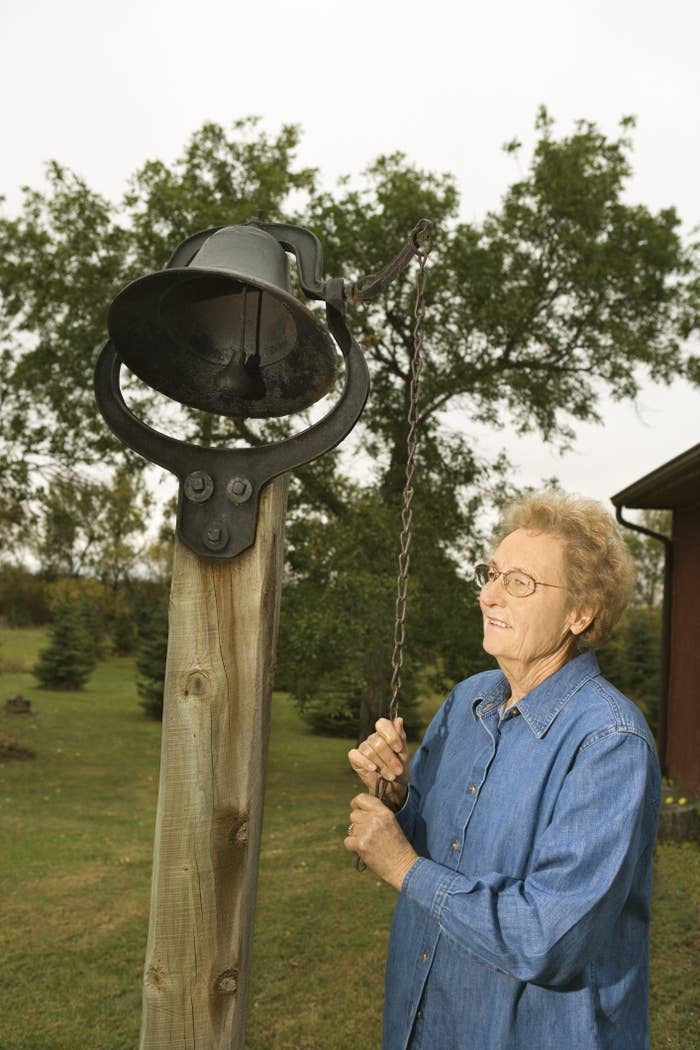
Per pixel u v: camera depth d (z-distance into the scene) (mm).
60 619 22125
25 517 14930
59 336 12648
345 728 15906
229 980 1514
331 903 5363
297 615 10594
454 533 11875
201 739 1534
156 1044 1504
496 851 1461
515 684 1603
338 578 10625
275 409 1726
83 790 10258
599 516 1587
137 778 11195
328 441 1551
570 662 1559
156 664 17703
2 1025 3811
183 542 1566
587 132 13102
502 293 12539
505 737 1556
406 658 10906
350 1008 3945
